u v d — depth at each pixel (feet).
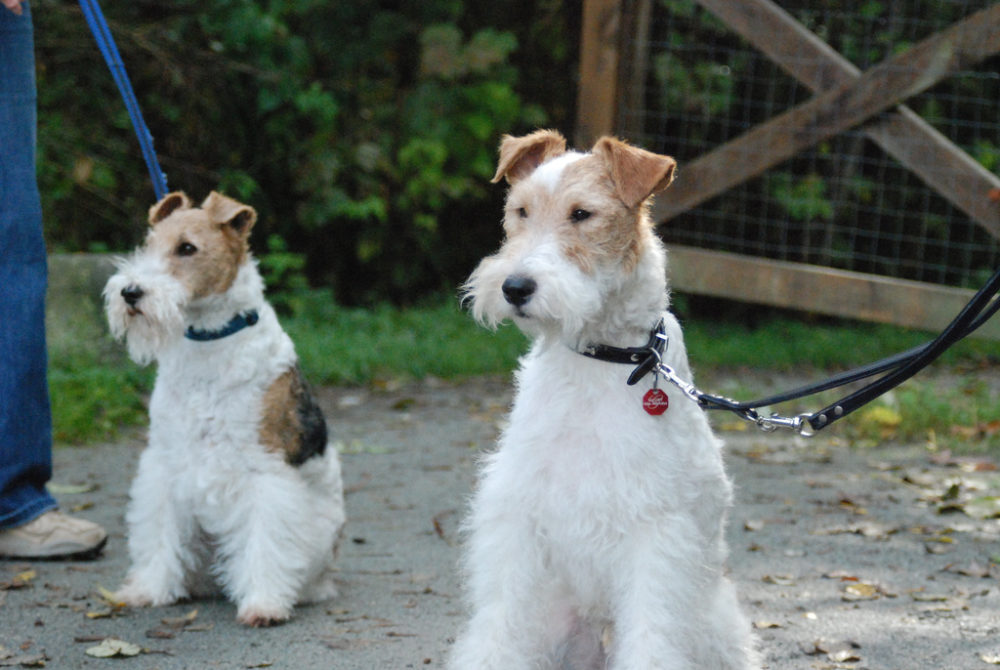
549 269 10.02
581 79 33.42
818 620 13.83
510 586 10.32
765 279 33.27
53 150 36.29
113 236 39.65
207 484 13.61
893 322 31.94
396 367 33.27
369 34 39.70
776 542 17.40
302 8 39.19
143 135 15.84
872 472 22.39
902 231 44.21
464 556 11.44
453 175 41.32
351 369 32.48
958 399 28.86
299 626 13.41
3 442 15.40
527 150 12.00
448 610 14.03
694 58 41.42
